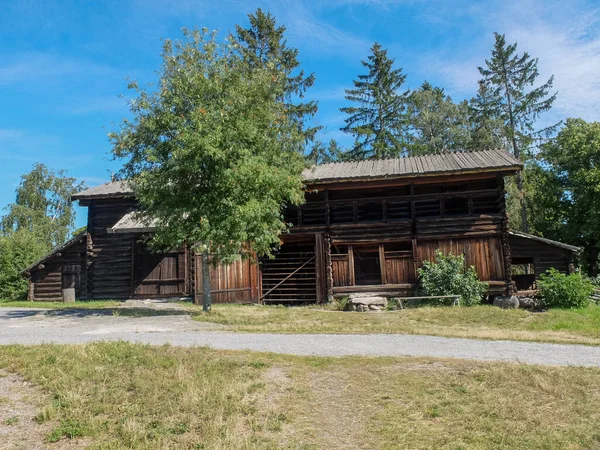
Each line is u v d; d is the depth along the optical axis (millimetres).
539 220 33562
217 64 15312
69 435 5617
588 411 6520
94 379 7066
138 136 14922
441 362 8242
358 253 21797
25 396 6590
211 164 14047
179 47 15359
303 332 11352
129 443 5469
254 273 19953
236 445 5484
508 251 18500
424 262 18641
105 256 23047
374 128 39688
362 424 6199
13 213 42125
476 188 19859
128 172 15445
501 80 38906
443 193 19484
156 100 15008
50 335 10734
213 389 6820
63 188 45812
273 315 14938
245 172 13516
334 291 19562
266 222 15023
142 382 6934
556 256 21172
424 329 11750
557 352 9156
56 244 43844
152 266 22156
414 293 18766
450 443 5734
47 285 23609
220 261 15930
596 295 20516
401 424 6188
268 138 15617
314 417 6363
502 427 6133
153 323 12852
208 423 5961
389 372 7801
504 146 35594
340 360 8406
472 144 35531
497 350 9289
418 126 40688
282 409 6504
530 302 17375
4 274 25969
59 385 6805
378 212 20938
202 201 14266
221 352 8656
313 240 22797
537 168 35500
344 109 39906
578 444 5742
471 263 18734
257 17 33812
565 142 32781
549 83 37594
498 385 7289
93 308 17703
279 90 16781
